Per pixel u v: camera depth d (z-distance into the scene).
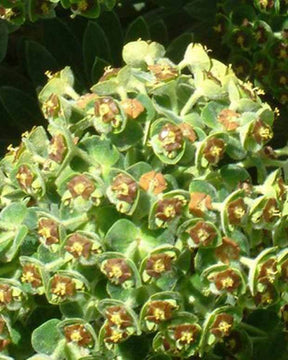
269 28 0.73
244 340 0.62
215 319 0.57
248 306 0.59
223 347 0.62
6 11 0.67
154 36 0.75
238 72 0.75
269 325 0.62
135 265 0.56
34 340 0.58
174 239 0.57
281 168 0.65
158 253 0.56
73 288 0.57
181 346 0.57
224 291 0.57
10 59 0.81
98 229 0.57
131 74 0.60
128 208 0.56
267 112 0.59
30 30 0.80
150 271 0.56
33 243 0.59
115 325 0.56
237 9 0.73
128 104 0.58
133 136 0.58
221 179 0.59
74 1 0.66
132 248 0.57
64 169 0.58
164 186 0.57
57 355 0.58
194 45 0.61
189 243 0.57
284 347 0.63
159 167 0.59
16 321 0.59
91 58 0.73
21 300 0.58
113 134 0.58
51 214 0.58
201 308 0.57
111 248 0.57
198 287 0.57
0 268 0.59
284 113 0.77
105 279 0.57
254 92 0.62
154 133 0.58
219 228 0.58
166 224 0.57
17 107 0.73
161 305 0.56
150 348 0.58
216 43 0.77
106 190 0.57
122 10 0.80
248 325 0.62
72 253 0.56
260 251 0.60
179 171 0.59
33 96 0.76
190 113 0.60
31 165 0.58
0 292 0.58
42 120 0.73
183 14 0.79
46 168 0.58
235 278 0.57
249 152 0.59
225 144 0.58
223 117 0.59
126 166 0.59
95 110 0.58
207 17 0.77
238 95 0.60
